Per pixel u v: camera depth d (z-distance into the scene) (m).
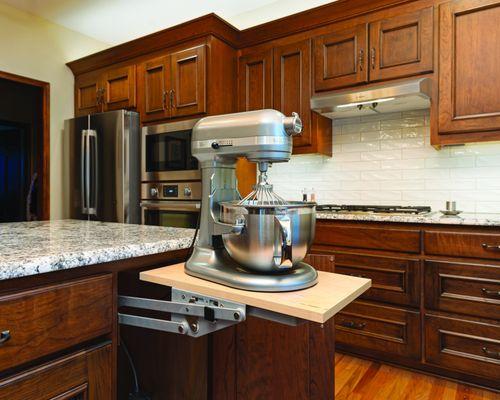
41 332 0.76
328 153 2.75
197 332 0.85
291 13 2.93
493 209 2.24
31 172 3.27
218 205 0.94
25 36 3.17
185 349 1.28
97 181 3.04
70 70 3.49
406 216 1.99
